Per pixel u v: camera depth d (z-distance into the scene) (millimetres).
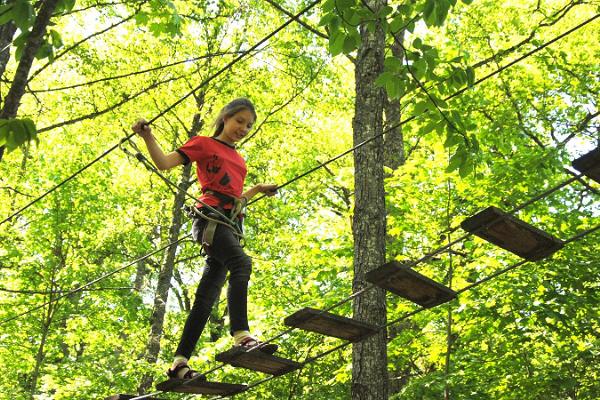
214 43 14812
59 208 14844
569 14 15453
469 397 10727
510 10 15117
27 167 15070
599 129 14914
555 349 11117
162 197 17641
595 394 11031
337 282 12773
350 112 17234
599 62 15492
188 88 14852
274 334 12500
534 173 10195
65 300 15109
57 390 14055
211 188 5059
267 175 17906
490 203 10680
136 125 4781
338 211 15633
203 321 5289
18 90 3947
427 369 13758
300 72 15375
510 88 14781
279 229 16625
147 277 20359
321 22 5570
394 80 5875
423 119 6434
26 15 3988
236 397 12711
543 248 4520
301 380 12891
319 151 17766
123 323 16891
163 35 14336
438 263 11094
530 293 10008
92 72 13594
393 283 4637
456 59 6109
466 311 10438
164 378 14609
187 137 15344
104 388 14539
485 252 10641
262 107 15672
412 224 11008
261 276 14727
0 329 14922
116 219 17406
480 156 8141
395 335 11688
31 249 14961
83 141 15195
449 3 5238
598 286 10742
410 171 10812
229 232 5051
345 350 12719
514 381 10641
